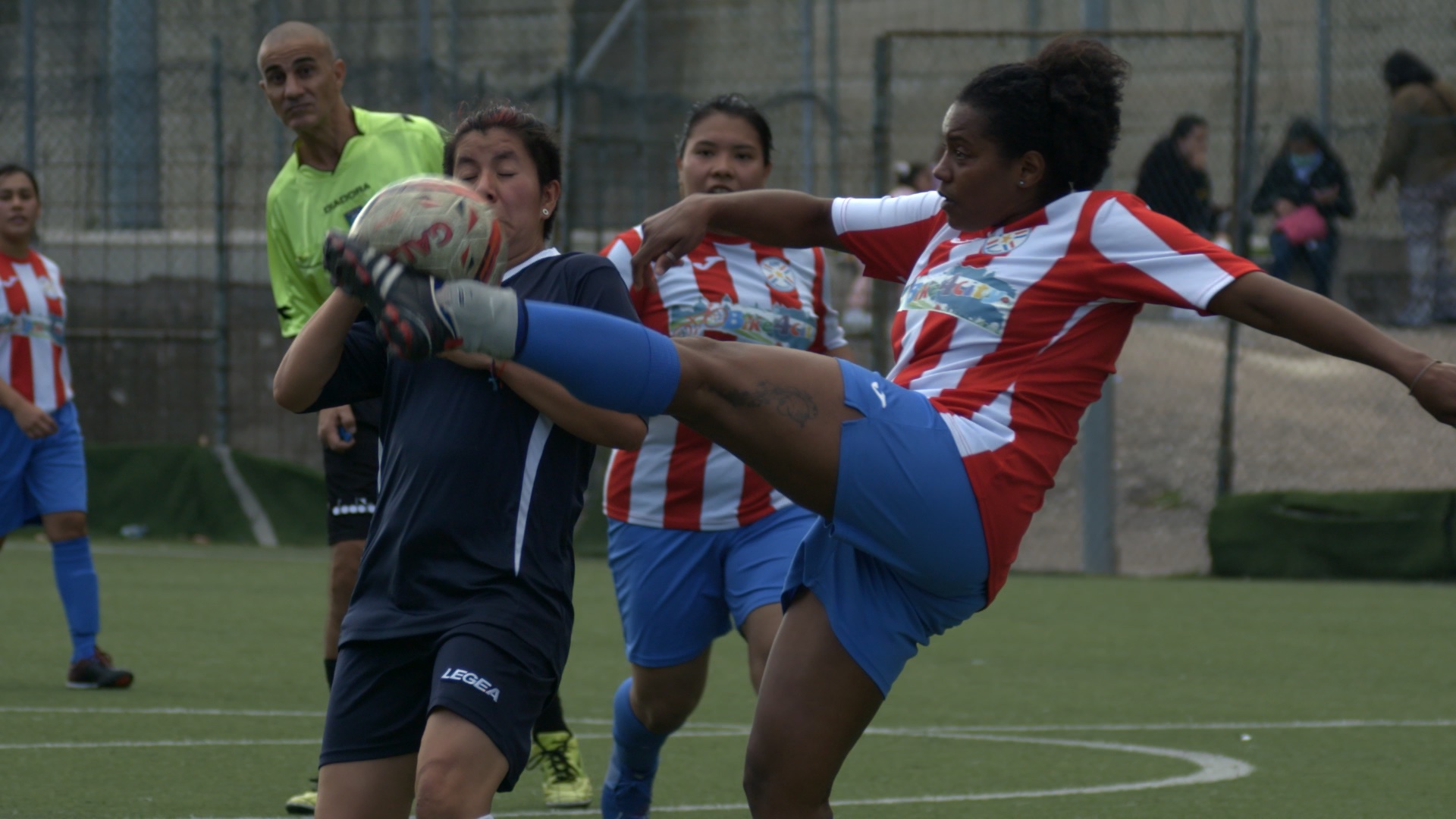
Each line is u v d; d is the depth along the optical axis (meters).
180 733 14.73
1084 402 7.99
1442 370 7.09
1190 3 41.12
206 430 34.38
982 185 8.08
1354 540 27.66
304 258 13.48
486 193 8.05
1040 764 13.94
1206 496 31.50
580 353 6.86
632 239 11.78
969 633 22.02
